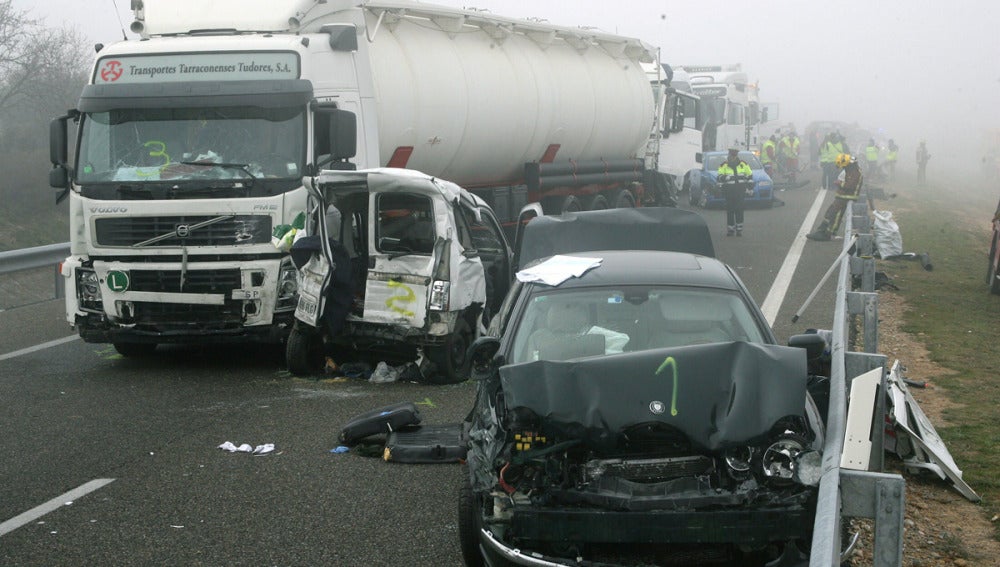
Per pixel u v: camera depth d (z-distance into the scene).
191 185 10.39
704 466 4.89
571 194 18.64
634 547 4.77
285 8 11.64
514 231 16.97
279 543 5.99
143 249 10.46
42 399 9.66
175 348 12.38
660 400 4.90
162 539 6.07
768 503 4.67
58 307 15.85
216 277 10.42
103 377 10.64
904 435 7.22
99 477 7.27
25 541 6.05
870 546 5.77
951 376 10.38
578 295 6.21
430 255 9.95
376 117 12.30
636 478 4.87
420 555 5.80
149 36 11.70
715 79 38.53
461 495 5.47
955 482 6.79
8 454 7.87
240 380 10.42
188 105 10.62
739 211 22.78
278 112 10.68
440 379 10.20
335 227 10.55
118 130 10.77
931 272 18.08
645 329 5.93
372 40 12.89
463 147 14.74
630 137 21.08
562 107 17.39
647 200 23.08
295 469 7.39
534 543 4.79
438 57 14.12
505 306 6.76
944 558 5.75
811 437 5.04
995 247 15.77
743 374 5.04
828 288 15.44
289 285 10.53
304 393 9.79
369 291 10.07
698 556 4.79
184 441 8.16
